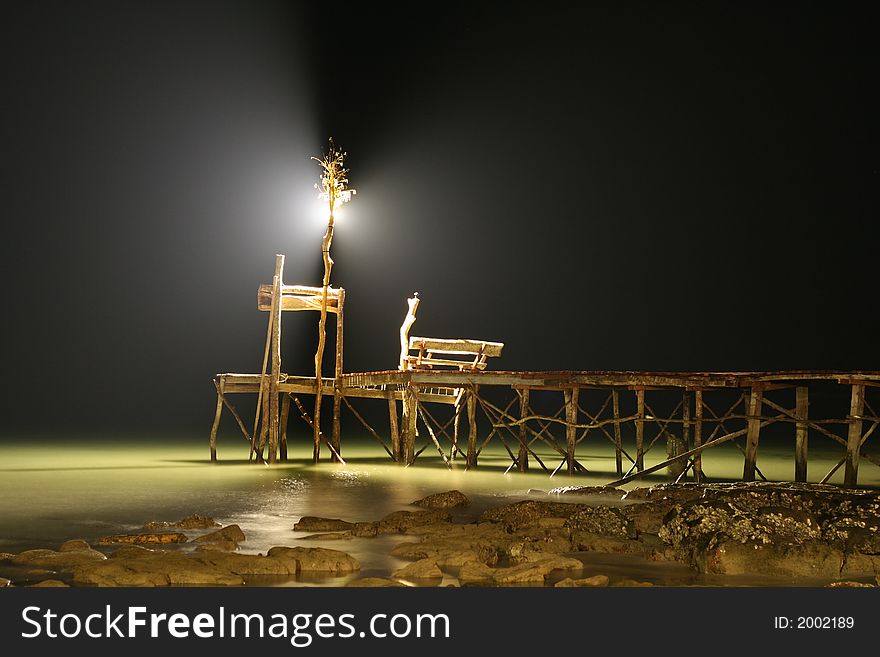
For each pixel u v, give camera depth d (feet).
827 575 31.40
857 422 50.47
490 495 49.19
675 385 56.29
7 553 33.37
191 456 70.23
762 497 39.06
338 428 67.56
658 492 46.62
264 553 33.81
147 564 30.35
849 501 37.27
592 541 35.35
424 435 99.19
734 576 31.32
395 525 38.73
